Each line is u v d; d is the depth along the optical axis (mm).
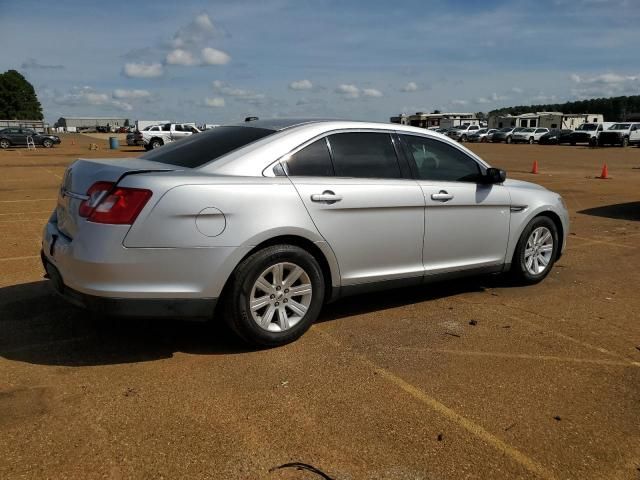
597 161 27875
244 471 2707
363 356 4023
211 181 3762
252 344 4043
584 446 2992
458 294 5559
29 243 7535
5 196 12836
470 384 3645
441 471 2752
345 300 5293
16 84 133875
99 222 3549
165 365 3799
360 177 4477
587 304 5309
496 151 38125
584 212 11039
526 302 5336
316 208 4121
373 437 3018
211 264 3715
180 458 2791
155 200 3564
